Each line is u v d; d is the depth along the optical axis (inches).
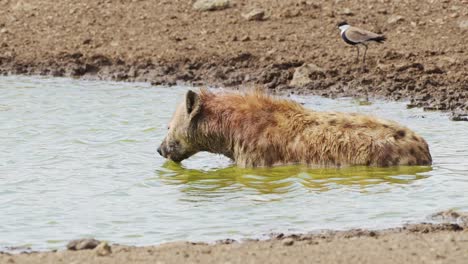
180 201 1341.0
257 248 1041.5
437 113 1921.8
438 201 1301.7
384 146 1488.7
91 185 1433.3
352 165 1493.6
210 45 2459.4
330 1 2635.3
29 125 1827.0
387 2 2598.4
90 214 1277.1
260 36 2480.3
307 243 1064.2
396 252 1002.1
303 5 2623.0
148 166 1558.8
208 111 1574.8
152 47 2488.9
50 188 1414.9
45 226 1222.3
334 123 1521.9
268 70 2273.6
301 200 1327.5
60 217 1263.5
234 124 1558.8
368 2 2610.7
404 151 1489.9
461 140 1673.2
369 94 2107.5
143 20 2655.0
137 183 1448.1
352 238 1088.2
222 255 1008.9
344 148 1498.5
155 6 2728.8
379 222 1203.9
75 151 1642.5
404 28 2437.3
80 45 2546.8
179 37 2527.1
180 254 1016.9
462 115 1893.5
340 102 2048.5
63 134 1759.4
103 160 1587.1
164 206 1315.2
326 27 2498.8
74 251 1045.8
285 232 1167.6
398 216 1230.9
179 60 2394.2
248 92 1592.0
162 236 1168.8
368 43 2367.1
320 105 2017.7
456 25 2431.1
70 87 2222.0
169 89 2194.9
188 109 1577.3
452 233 1104.2
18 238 1168.8
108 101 2044.8
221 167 1560.0
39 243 1145.4
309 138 1519.4
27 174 1493.6
